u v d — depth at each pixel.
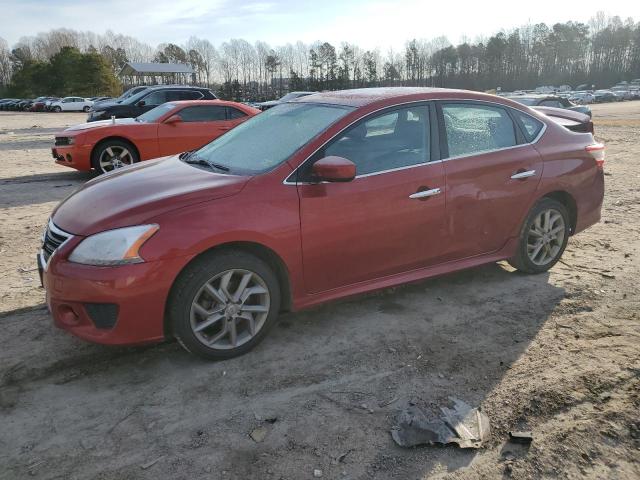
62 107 51.19
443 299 4.23
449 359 3.35
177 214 3.06
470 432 2.65
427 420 2.73
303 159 3.44
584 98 65.88
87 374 3.20
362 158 3.64
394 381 3.12
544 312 3.96
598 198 4.89
